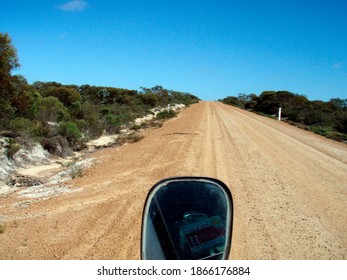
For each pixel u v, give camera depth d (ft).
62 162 52.95
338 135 84.17
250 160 44.86
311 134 83.20
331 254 19.20
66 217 25.66
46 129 60.59
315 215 25.45
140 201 28.68
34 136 56.49
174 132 73.41
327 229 22.86
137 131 85.71
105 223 24.21
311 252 19.40
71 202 29.32
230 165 41.39
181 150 51.24
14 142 49.80
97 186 33.94
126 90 214.07
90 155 55.47
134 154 49.90
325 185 33.88
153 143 59.67
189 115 129.18
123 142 65.67
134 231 22.58
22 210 28.09
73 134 63.87
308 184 34.04
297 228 22.93
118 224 23.91
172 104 224.33
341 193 31.27
